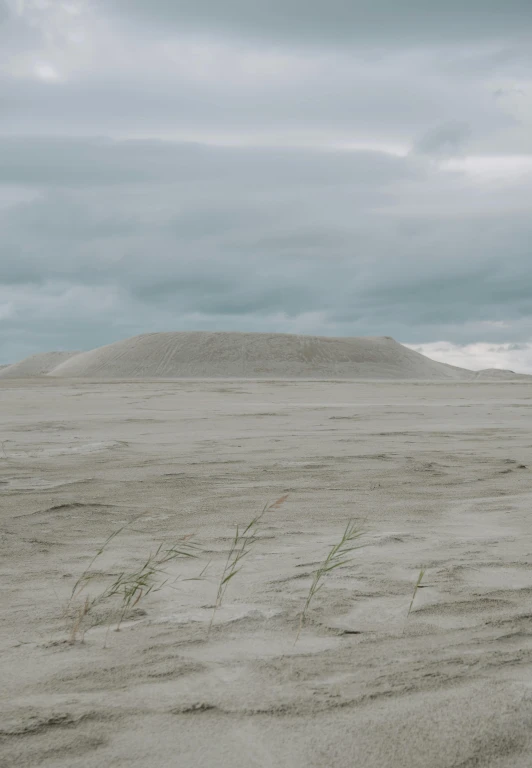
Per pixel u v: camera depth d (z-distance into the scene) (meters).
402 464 6.19
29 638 2.22
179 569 3.03
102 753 1.53
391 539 3.51
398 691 1.82
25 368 127.44
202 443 8.02
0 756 1.51
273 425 10.63
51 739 1.58
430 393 23.83
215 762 1.49
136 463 6.36
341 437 8.68
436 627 2.31
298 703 1.75
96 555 3.23
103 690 1.83
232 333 105.12
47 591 2.73
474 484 5.16
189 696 1.79
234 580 2.86
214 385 32.59
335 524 3.90
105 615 2.44
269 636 2.23
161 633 2.26
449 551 3.29
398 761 1.50
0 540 3.57
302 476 5.57
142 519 4.05
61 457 6.81
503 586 2.75
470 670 1.95
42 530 3.80
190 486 5.14
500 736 1.59
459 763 1.49
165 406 15.89
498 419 11.72
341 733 1.60
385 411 13.77
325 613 2.45
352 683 1.87
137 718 1.68
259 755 1.52
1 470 5.96
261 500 4.60
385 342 110.38
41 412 13.86
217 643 2.17
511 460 6.42
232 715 1.69
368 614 2.44
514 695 1.79
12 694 1.81
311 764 1.49
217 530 3.77
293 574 2.93
